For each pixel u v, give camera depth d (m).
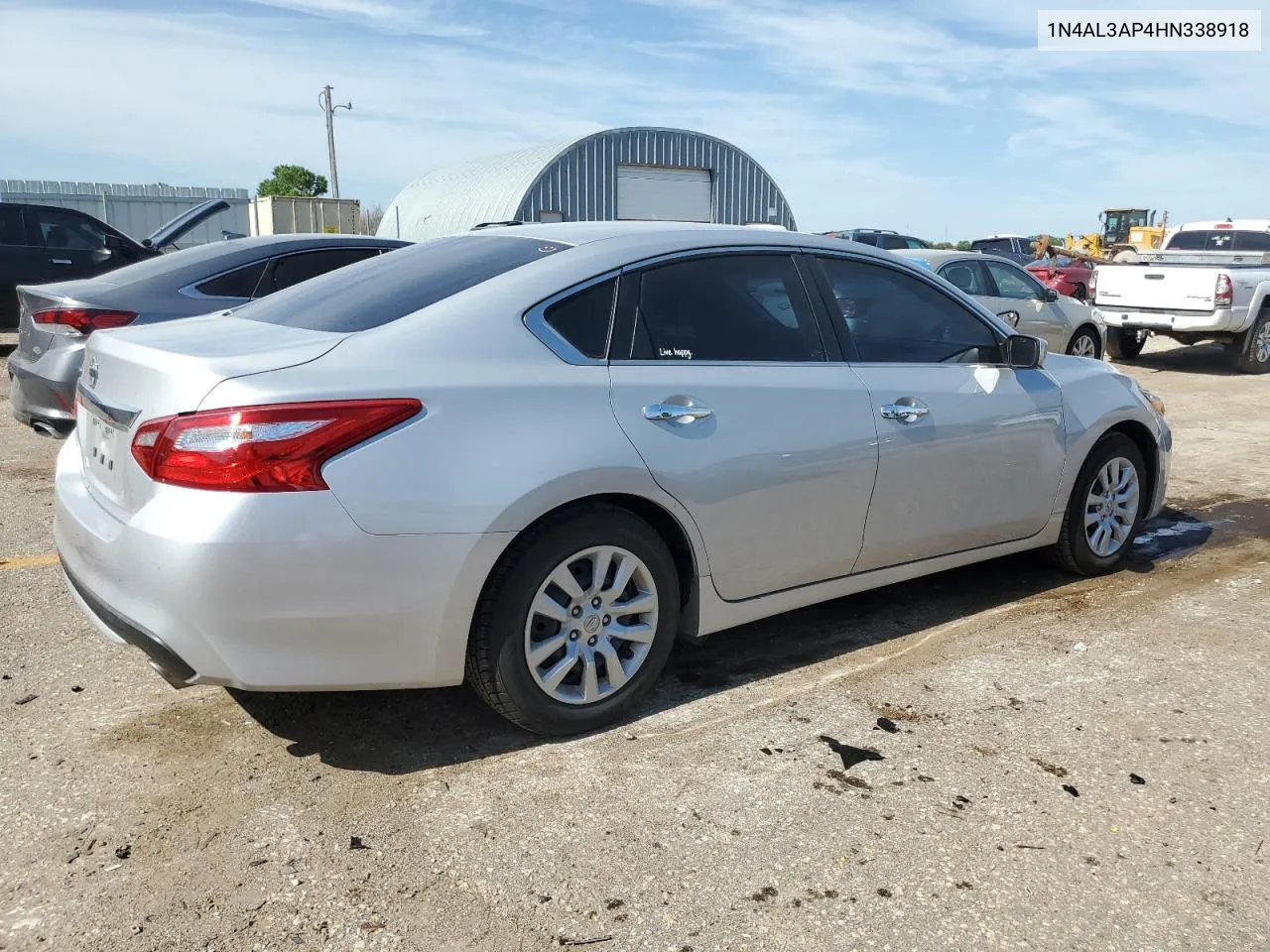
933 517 4.10
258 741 3.27
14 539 5.25
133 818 2.83
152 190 33.78
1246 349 13.21
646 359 3.38
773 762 3.18
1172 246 16.19
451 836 2.78
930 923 2.46
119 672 3.73
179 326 3.53
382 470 2.81
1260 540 5.65
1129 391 4.91
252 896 2.52
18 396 6.44
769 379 3.60
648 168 29.98
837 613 4.47
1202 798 3.01
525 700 3.16
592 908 2.49
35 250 12.22
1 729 3.31
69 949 2.33
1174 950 2.38
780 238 3.88
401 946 2.36
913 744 3.30
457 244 3.84
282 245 7.14
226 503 2.69
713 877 2.62
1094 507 4.85
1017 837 2.80
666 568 3.38
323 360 2.90
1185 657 3.99
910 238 21.91
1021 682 3.76
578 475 3.07
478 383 3.00
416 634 2.91
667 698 3.62
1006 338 4.41
